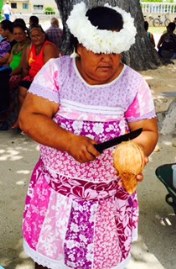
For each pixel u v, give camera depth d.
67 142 1.88
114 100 1.95
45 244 2.13
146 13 24.67
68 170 2.01
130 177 1.86
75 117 1.95
